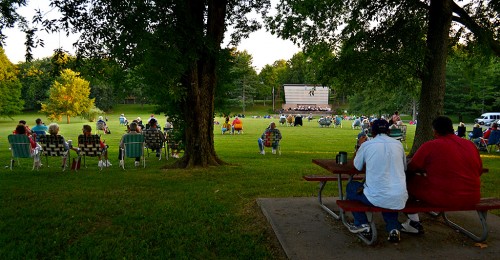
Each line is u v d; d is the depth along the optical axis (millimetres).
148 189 7398
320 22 11633
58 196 6738
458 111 59406
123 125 40469
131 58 7789
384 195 3953
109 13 7809
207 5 10594
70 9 7820
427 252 3982
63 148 10086
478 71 15133
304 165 11195
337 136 24891
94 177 8789
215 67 10531
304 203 6086
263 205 5938
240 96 98562
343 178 5492
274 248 4312
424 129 10750
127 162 12258
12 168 10570
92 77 9047
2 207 5930
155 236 4648
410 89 13836
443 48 10484
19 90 63781
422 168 4242
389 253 3939
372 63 11672
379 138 4160
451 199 4016
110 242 4430
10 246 4242
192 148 10422
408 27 11891
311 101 109500
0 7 8250
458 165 4043
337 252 3957
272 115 85875
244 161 12352
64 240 4500
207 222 5297
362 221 4363
